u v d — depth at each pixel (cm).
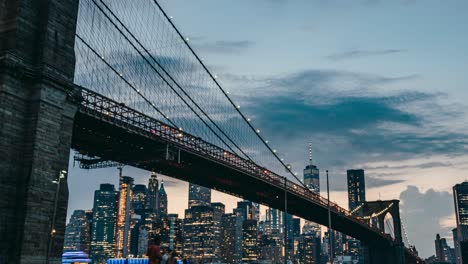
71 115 4656
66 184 4444
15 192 4022
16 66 4100
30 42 4297
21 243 3903
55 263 4156
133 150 7212
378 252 17025
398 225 18175
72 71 4597
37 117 4156
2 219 3891
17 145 4088
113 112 6328
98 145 7031
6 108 4025
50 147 4256
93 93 6009
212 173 9069
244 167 9300
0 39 4212
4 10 4281
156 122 7081
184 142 7706
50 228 4178
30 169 4053
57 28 4484
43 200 4134
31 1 4369
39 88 4219
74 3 4756
